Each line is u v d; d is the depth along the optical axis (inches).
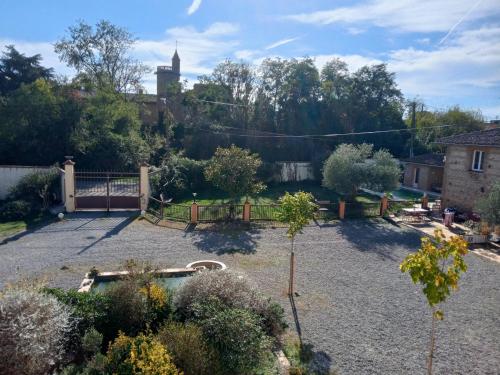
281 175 1258.6
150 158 1160.2
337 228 691.4
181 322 278.7
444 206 853.8
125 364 204.4
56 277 421.7
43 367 217.8
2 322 217.2
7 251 507.8
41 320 227.5
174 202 895.1
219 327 255.3
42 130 991.6
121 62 1453.0
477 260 533.0
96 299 281.1
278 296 391.5
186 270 437.7
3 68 1342.3
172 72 2256.4
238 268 470.9
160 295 293.3
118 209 757.9
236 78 1553.9
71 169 721.0
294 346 296.8
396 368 274.5
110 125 1105.4
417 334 324.5
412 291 414.9
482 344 313.1
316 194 1083.9
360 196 1058.7
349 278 449.4
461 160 808.9
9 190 827.4
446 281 222.5
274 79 1577.3
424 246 234.7
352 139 1507.1
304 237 626.2
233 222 698.8
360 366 275.0
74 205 732.7
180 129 1337.4
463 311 371.6
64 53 1363.2
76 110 1035.3
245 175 714.2
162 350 207.3
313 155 1376.7
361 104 1589.6
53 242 552.4
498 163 721.6
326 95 1615.4
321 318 346.3
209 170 738.2
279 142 1411.2
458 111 1776.6
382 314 358.3
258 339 260.1
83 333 259.8
